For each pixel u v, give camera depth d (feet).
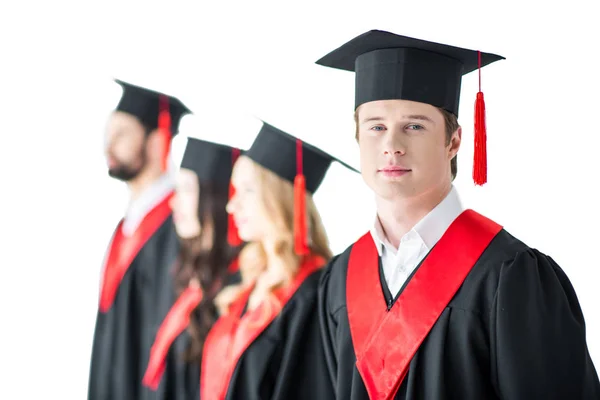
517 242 8.16
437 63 8.30
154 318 13.32
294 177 11.46
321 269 11.20
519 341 7.61
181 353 12.64
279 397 10.49
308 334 10.79
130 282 13.48
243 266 11.89
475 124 8.50
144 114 13.51
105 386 13.48
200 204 12.67
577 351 7.82
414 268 8.32
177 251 12.96
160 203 13.57
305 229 10.82
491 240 8.11
